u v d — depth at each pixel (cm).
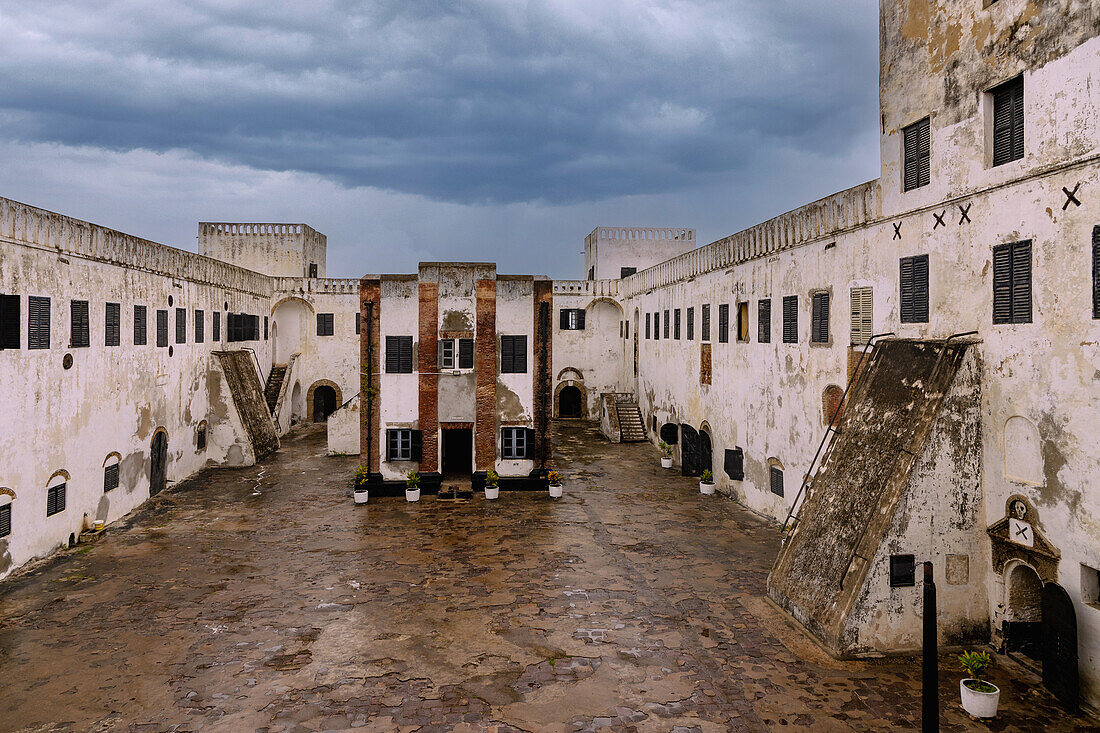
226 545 1797
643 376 3569
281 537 1870
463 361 2434
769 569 1612
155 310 2286
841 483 1366
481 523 2014
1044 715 1006
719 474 2406
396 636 1267
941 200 1312
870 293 1536
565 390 4366
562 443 3456
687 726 979
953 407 1209
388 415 2386
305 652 1203
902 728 970
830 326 1692
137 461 2156
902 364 1358
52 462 1683
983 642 1225
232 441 2816
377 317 2392
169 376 2405
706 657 1185
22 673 1120
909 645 1199
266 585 1516
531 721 994
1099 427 1003
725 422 2355
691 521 2028
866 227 1548
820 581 1289
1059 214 1063
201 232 3997
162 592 1470
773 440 1998
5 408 1502
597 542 1827
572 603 1418
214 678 1110
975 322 1239
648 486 2514
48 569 1598
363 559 1692
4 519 1511
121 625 1305
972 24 1231
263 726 977
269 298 3728
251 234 4016
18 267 1540
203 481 2548
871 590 1180
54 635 1259
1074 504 1043
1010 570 1182
